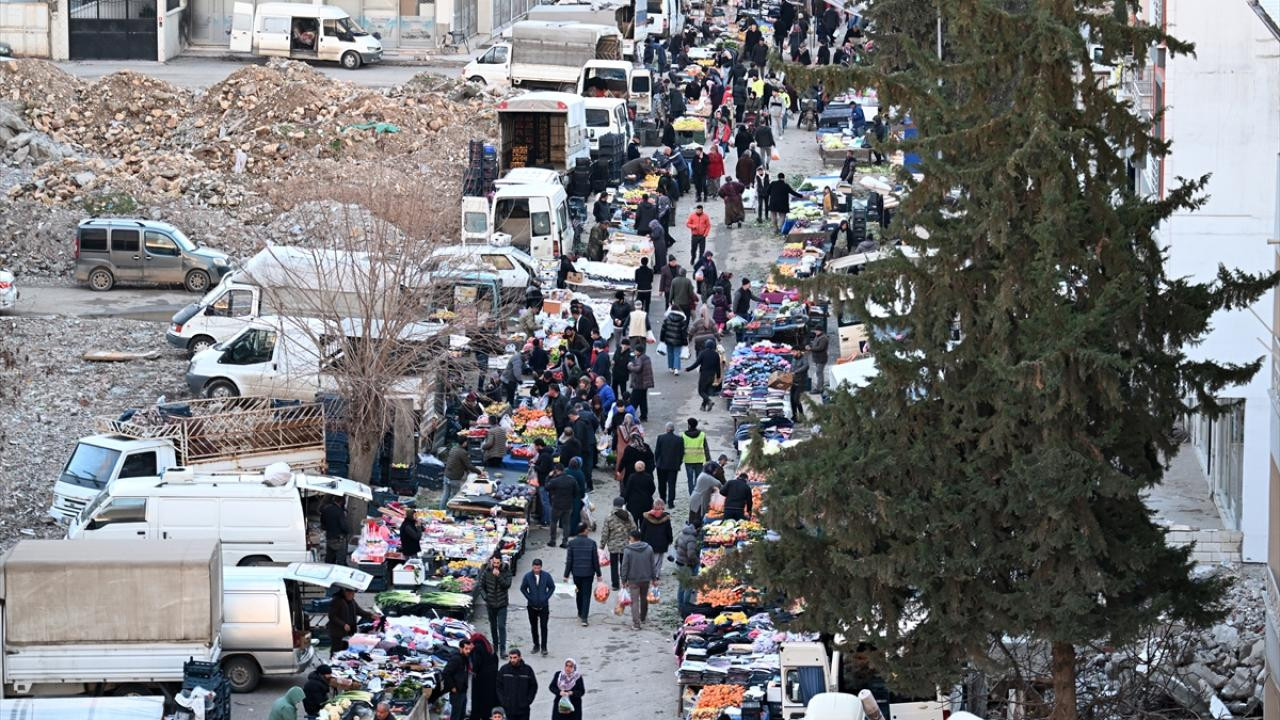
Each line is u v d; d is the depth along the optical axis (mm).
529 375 107000
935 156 62469
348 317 98375
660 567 86062
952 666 62281
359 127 158625
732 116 171750
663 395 110625
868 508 61781
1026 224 61062
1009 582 62562
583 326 111438
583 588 81125
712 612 79875
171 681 69375
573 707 68750
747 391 105812
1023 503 60719
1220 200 80500
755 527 84375
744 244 139125
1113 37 61344
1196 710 66750
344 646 74500
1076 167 61000
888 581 61406
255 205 143250
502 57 183375
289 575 73688
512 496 91250
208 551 69812
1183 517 81562
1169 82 80125
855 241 131875
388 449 93875
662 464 93000
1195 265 81062
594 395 102375
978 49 62250
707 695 71375
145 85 167500
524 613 82688
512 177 131375
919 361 62875
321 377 95250
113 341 115625
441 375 97750
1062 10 61188
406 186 125312
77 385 107000
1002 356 60719
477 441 97062
